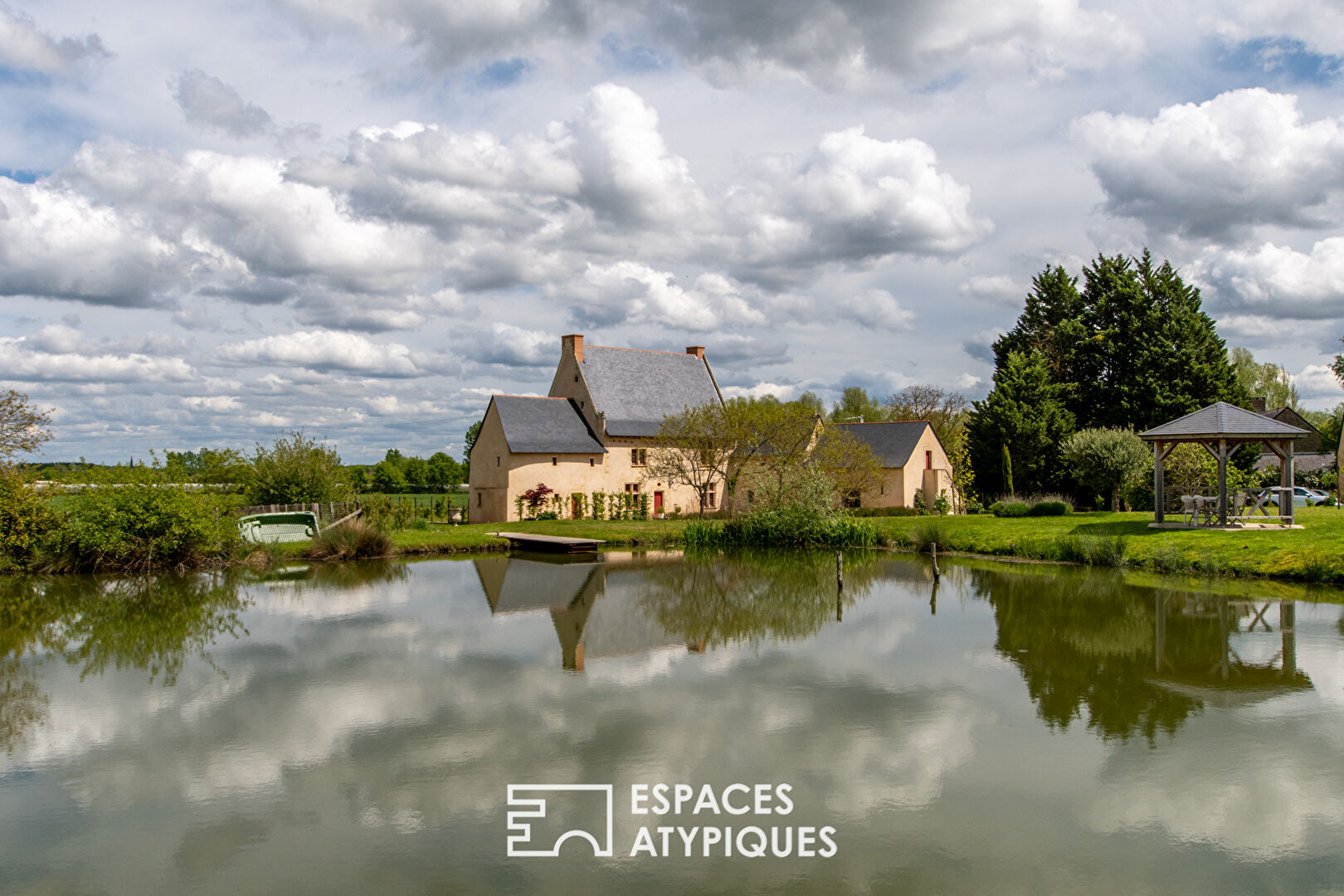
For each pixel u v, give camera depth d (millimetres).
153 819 8648
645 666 14148
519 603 20375
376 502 37688
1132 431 40781
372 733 10992
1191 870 7352
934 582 22750
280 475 36844
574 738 10719
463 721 11406
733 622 17797
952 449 57625
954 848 7781
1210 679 12883
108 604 20516
